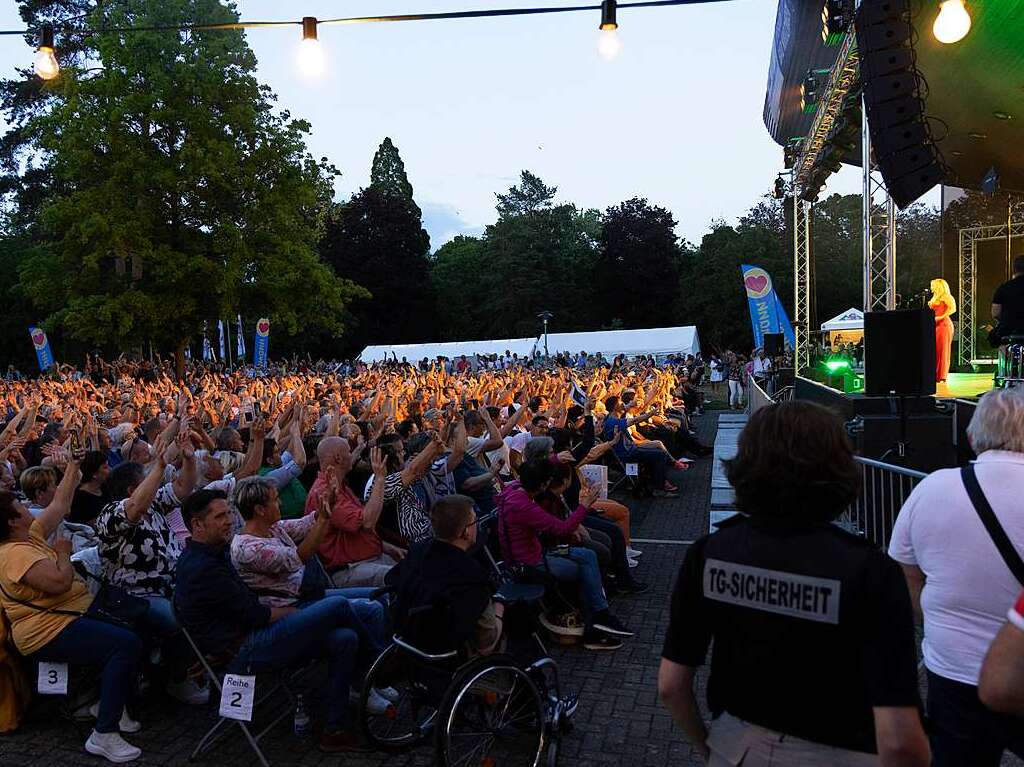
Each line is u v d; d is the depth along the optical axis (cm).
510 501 527
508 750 421
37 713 487
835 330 2927
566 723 435
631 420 1198
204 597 409
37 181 4453
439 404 1327
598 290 7050
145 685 512
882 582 164
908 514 261
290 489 653
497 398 1303
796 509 175
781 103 1752
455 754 398
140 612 447
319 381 2039
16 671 457
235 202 2773
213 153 2592
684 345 3959
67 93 2591
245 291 2748
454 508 398
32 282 2850
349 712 464
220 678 455
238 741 445
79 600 439
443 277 7325
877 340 728
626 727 447
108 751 423
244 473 612
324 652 428
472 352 4291
